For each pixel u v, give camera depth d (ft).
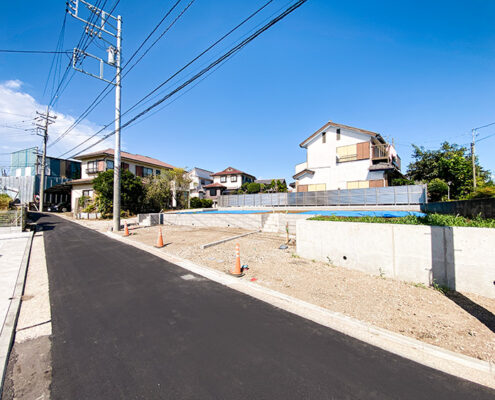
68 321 12.34
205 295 15.61
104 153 86.43
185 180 91.56
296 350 9.76
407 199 58.34
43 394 7.54
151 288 16.92
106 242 34.99
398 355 9.44
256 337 10.72
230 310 13.43
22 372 8.57
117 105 46.98
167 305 14.12
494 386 7.79
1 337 10.73
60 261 24.43
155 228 49.39
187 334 10.99
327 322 12.05
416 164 86.38
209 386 7.81
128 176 73.56
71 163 129.90
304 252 23.57
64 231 45.78
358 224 19.48
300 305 13.94
